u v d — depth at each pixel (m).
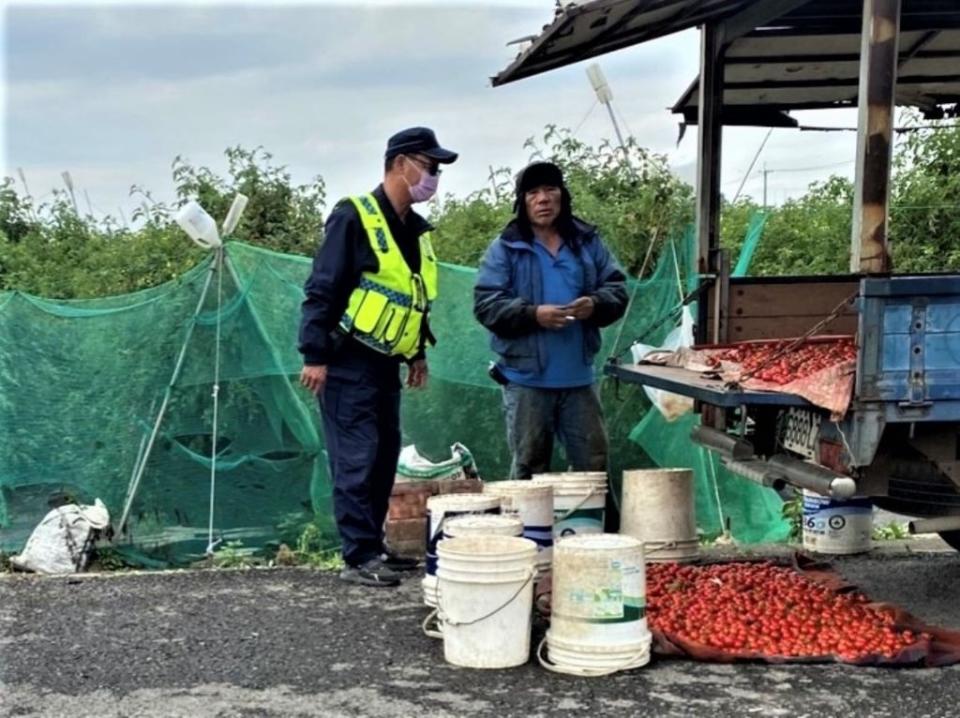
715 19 5.89
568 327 5.58
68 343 6.12
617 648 3.94
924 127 7.46
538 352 5.53
